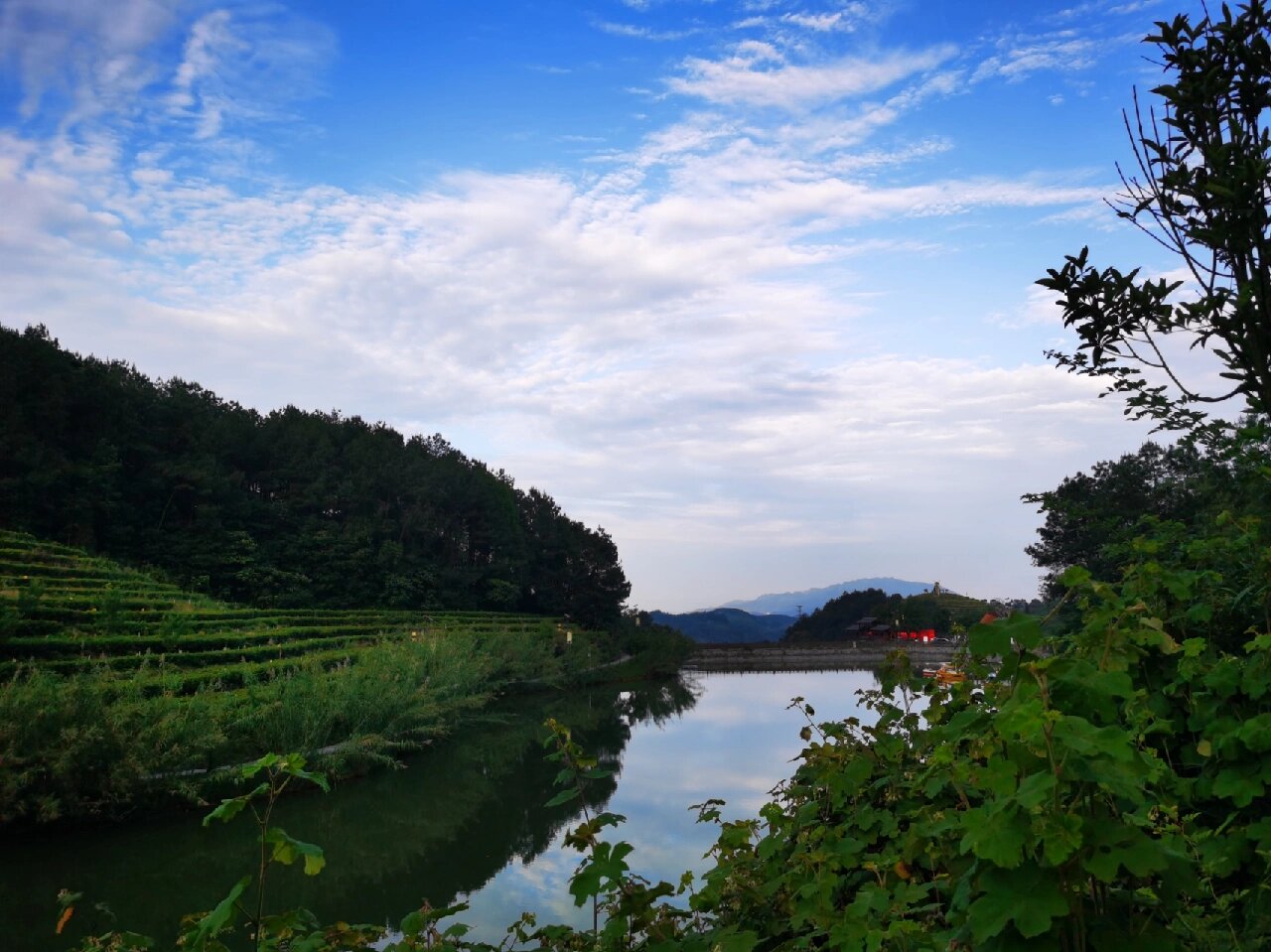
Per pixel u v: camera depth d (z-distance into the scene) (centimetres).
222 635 2842
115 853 1341
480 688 3472
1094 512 482
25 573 3394
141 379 6244
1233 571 366
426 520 6359
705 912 321
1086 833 154
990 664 317
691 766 2017
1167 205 445
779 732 2659
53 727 1428
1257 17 417
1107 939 159
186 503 5472
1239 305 398
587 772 300
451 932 285
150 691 1923
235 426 6025
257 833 1472
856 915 228
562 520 7812
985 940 155
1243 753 266
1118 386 466
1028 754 167
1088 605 259
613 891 298
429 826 1564
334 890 1198
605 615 7306
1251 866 245
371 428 7794
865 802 335
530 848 1405
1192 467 479
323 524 5872
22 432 4528
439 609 5869
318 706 1955
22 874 1245
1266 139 409
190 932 251
